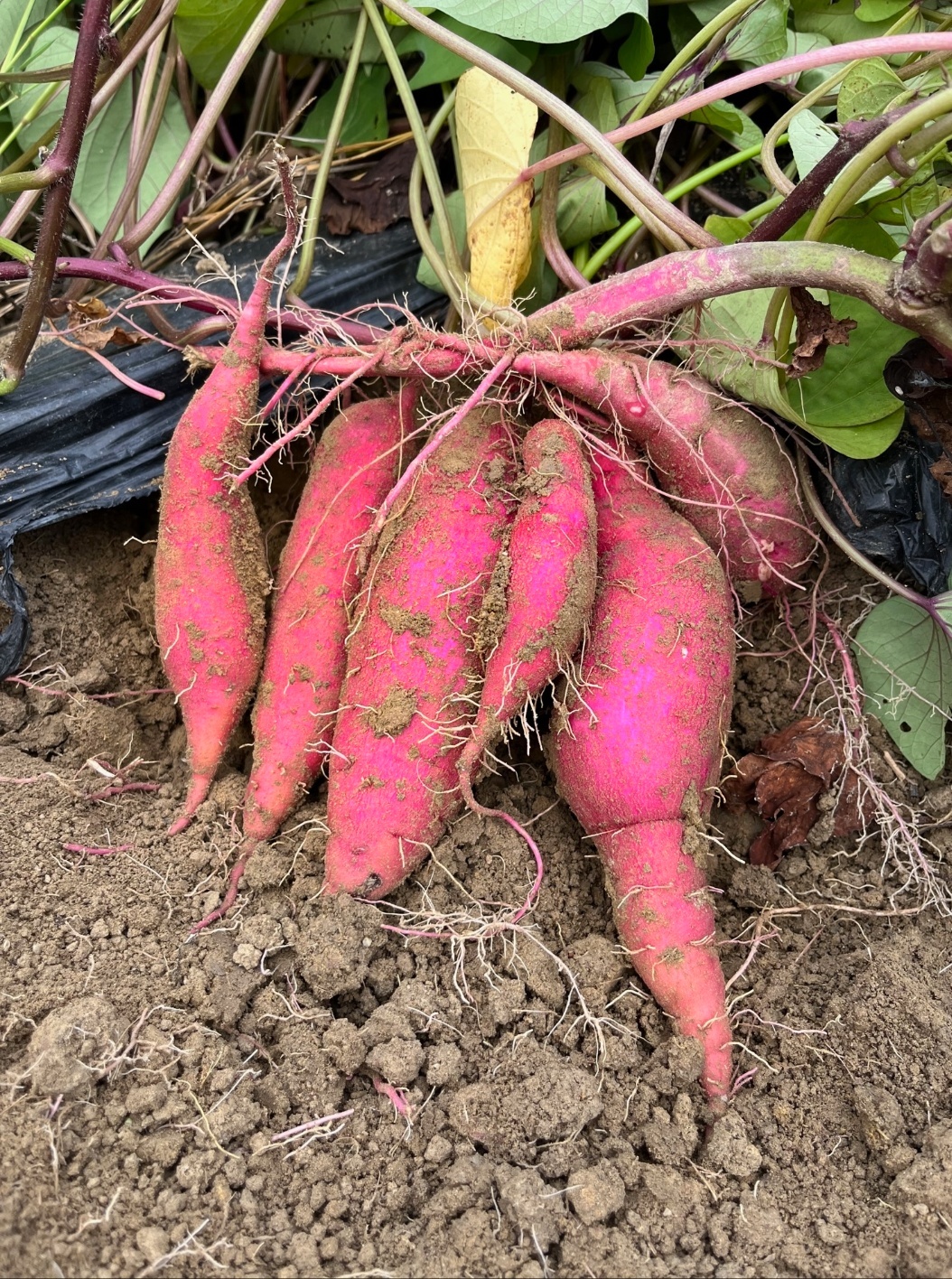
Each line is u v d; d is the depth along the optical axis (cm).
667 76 37
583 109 44
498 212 39
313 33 47
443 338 34
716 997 31
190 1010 30
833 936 35
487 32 39
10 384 36
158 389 40
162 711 39
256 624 36
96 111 41
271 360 34
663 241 38
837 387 37
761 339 35
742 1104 31
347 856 33
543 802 36
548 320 34
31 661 38
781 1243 28
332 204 47
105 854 33
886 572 40
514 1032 31
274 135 49
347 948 31
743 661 40
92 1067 28
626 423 35
